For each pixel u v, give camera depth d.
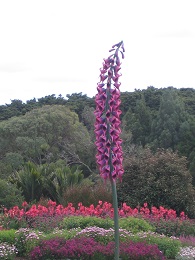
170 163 16.47
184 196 15.87
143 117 34.91
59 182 18.62
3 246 9.51
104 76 5.59
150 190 15.97
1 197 16.00
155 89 46.53
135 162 16.75
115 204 5.67
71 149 31.52
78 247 9.11
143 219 12.62
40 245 9.52
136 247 9.27
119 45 5.64
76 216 12.24
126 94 44.12
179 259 9.74
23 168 21.61
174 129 32.09
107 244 9.61
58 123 33.94
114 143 5.59
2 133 33.69
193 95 46.12
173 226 12.73
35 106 46.88
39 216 12.62
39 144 32.72
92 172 29.16
